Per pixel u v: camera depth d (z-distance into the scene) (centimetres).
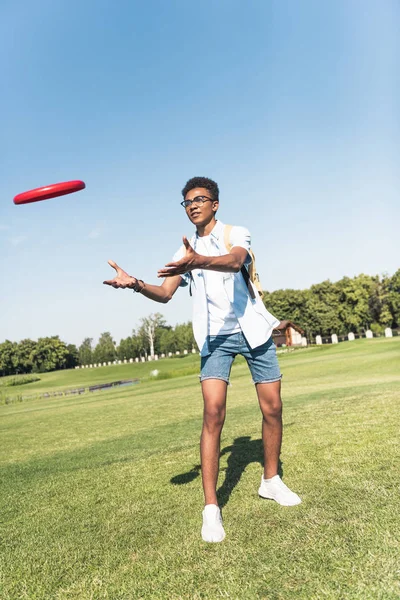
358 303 6000
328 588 166
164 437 563
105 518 279
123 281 274
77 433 717
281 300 6719
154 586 187
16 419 1177
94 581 198
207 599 172
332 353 2647
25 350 10144
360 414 520
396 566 173
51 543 248
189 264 224
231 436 495
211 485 247
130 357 9300
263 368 277
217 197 295
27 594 194
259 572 186
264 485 277
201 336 277
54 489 368
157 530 248
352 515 227
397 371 1230
